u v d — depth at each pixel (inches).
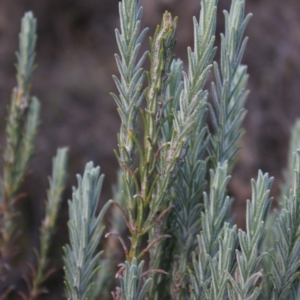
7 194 36.9
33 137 37.3
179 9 111.4
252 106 110.7
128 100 30.6
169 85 32.0
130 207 30.7
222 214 30.8
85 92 129.7
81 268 32.0
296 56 116.1
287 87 114.1
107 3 150.0
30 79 36.4
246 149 100.4
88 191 31.9
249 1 121.5
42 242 36.8
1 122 114.7
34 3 139.5
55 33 143.2
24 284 84.7
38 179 107.5
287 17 118.3
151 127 30.4
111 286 37.1
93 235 32.1
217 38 105.3
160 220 32.0
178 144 30.3
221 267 30.0
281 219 30.4
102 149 118.8
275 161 103.9
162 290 32.5
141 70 30.4
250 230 29.7
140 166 30.5
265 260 32.9
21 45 36.3
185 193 32.0
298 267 30.9
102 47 144.2
